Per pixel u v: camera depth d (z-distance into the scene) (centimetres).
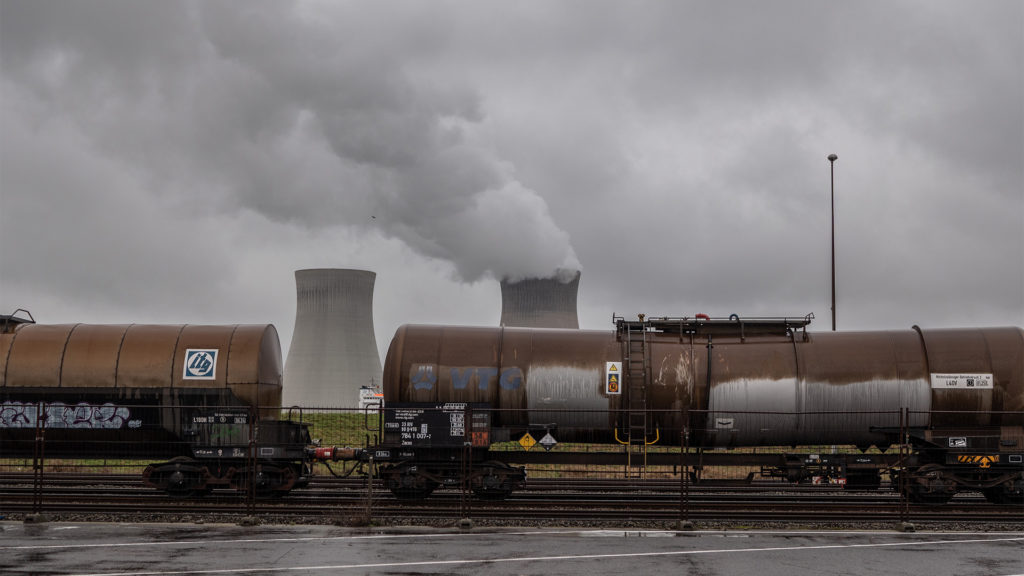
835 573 1357
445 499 2039
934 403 2098
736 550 1528
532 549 1523
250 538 1612
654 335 2195
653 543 1589
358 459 2119
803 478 2117
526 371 2131
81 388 2173
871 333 2198
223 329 2264
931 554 1506
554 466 2839
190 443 2102
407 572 1338
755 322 2200
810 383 2109
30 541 1571
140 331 2253
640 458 2111
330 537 1630
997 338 2136
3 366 2188
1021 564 1428
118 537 1614
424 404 2084
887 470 2097
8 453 2175
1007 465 2053
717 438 2128
